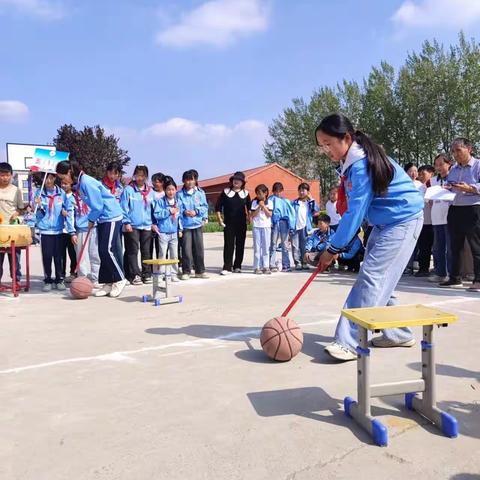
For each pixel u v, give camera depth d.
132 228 8.52
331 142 3.87
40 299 7.21
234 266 9.96
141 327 5.34
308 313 5.89
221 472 2.42
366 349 2.83
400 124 47.91
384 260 3.96
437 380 3.61
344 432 2.82
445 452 2.59
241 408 3.17
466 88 44.06
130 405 3.25
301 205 10.30
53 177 8.27
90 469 2.47
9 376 3.83
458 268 7.66
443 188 7.62
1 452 2.66
